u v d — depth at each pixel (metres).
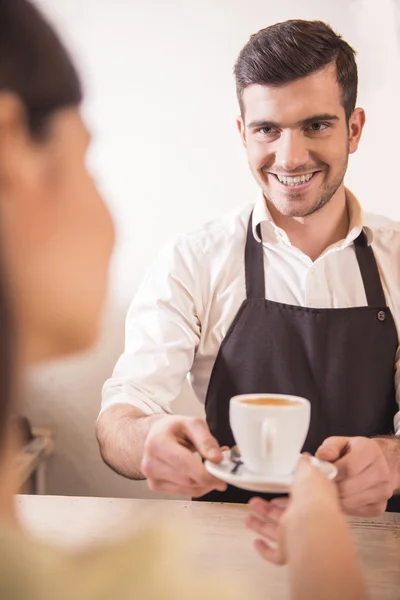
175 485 1.02
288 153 1.46
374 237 1.66
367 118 2.58
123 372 1.54
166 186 2.65
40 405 2.62
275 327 1.57
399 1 2.49
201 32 2.59
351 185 2.62
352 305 1.61
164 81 2.62
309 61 1.42
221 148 2.62
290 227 1.63
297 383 1.55
